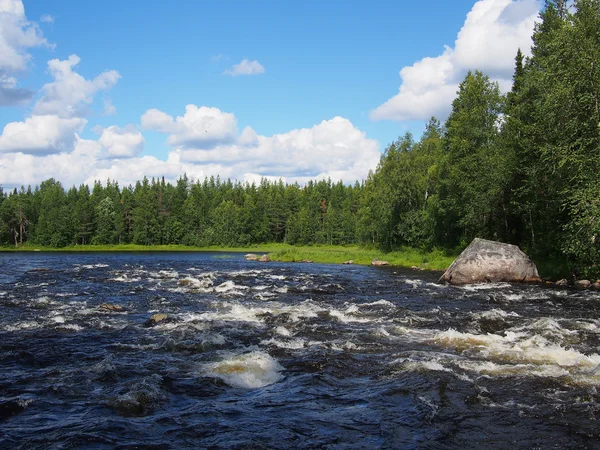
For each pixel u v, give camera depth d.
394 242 64.75
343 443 7.31
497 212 41.47
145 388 9.54
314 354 12.40
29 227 114.88
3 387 9.73
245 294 24.23
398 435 7.61
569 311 19.08
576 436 7.60
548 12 44.34
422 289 26.70
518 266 29.50
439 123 70.06
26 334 14.61
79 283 29.11
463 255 30.53
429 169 57.47
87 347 13.09
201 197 141.00
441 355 12.24
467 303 21.34
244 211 128.00
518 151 38.25
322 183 163.12
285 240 128.25
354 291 25.92
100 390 9.61
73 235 110.94
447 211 49.19
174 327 15.66
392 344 13.48
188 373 10.73
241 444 7.23
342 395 9.48
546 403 8.95
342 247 117.75
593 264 28.17
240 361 11.59
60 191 135.62
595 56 25.28
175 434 7.57
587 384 9.93
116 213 118.50
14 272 37.56
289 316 17.66
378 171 66.06
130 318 17.42
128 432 7.61
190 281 28.97
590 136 26.33
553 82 27.88
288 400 9.20
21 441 7.21
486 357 12.02
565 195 29.61
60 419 8.12
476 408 8.73
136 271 38.62
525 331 15.04
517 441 7.44
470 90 44.19
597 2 26.45
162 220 120.12
